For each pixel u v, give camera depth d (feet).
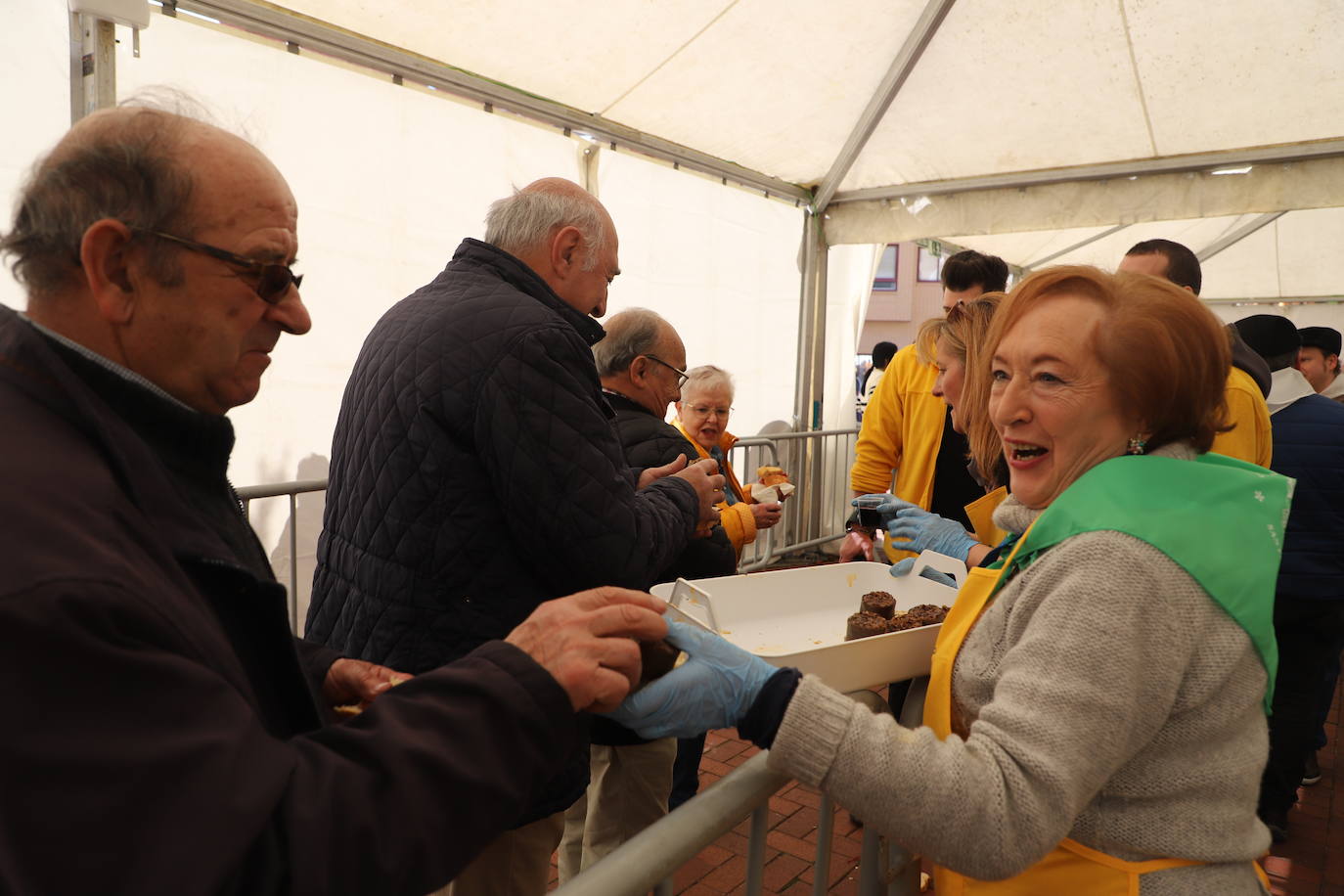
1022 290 3.37
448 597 4.58
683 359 7.64
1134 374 3.08
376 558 4.68
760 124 15.12
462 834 2.19
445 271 5.37
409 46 10.62
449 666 2.46
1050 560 2.90
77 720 1.71
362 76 10.43
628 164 14.64
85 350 2.35
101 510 2.01
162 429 2.54
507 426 4.39
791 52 12.81
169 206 2.39
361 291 10.71
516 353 4.45
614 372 7.47
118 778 1.71
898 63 13.37
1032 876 3.05
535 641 2.56
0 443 1.97
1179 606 2.67
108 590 1.81
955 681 3.32
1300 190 14.20
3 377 2.15
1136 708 2.63
